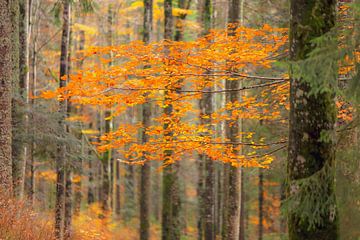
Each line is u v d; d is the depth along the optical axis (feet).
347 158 20.59
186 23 60.34
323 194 16.99
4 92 31.96
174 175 52.16
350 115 25.63
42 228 28.81
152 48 26.08
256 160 28.81
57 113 44.34
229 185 40.01
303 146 17.25
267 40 27.76
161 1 66.49
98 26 89.25
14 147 40.60
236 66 26.99
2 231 24.75
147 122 50.19
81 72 25.08
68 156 46.06
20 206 28.48
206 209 56.59
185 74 25.53
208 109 48.34
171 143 27.96
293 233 17.67
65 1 44.34
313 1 17.08
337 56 14.99
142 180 55.52
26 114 41.60
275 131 35.53
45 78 74.28
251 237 100.89
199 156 67.77
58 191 43.34
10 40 32.22
